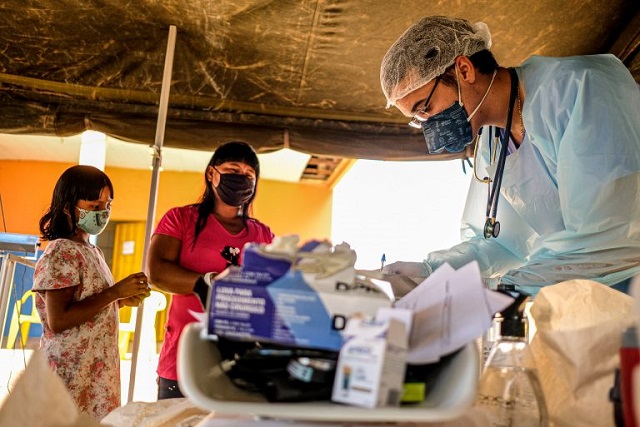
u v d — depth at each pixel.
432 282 0.61
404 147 2.84
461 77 1.64
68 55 2.49
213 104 2.71
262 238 2.12
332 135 2.82
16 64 2.54
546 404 0.65
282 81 2.62
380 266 1.43
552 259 1.28
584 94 1.40
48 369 0.54
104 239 9.04
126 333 7.04
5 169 8.61
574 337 0.63
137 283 2.05
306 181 9.38
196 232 2.01
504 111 1.65
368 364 0.47
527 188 1.62
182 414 0.80
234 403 0.48
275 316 0.53
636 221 1.28
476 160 1.89
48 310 1.89
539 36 2.36
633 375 0.49
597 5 2.20
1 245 2.70
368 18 2.23
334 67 2.52
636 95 1.43
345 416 0.46
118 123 2.68
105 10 2.25
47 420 0.53
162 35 2.40
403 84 1.70
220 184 2.02
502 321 0.67
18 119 2.63
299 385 0.50
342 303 0.53
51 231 2.09
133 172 8.90
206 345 0.55
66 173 2.10
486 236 1.62
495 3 2.16
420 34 1.67
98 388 1.96
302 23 2.28
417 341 0.54
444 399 0.50
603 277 1.25
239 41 2.40
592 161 1.32
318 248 0.56
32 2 2.21
